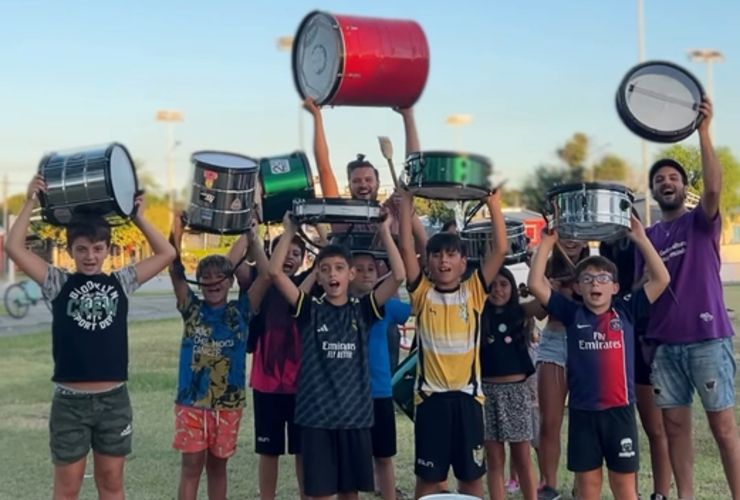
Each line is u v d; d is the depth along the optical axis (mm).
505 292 5133
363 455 4602
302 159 5129
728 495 5453
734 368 5094
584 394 4660
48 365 11445
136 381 9922
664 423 5137
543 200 4730
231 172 4590
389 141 5109
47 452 6730
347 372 4617
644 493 5590
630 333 4727
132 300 24984
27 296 19344
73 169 4367
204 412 4902
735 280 32125
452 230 5473
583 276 4715
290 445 5199
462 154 4371
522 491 5164
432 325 4688
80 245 4512
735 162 25281
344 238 5125
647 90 4801
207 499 5512
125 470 6223
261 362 5242
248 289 5363
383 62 5043
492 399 5094
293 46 5496
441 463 4590
